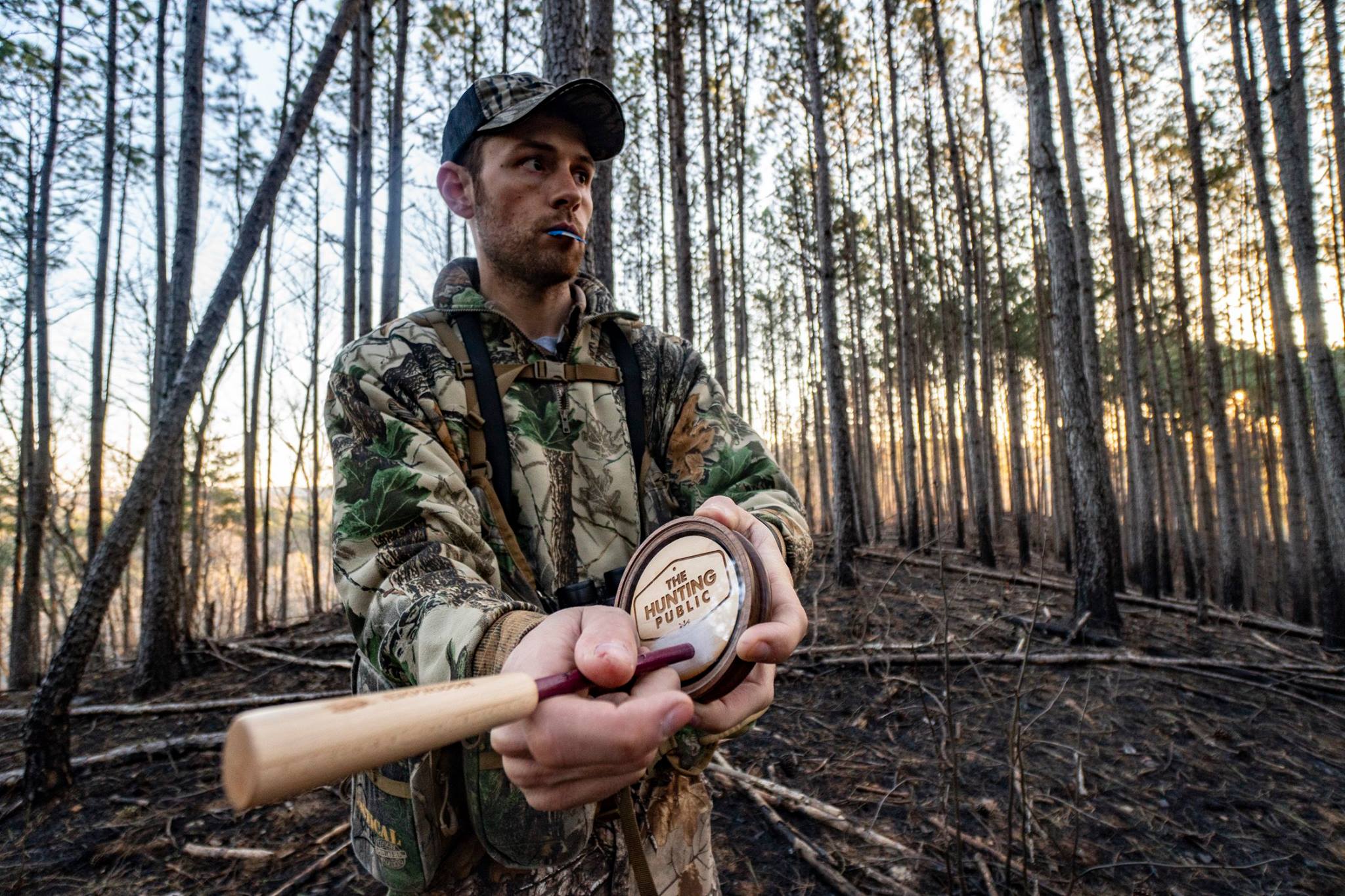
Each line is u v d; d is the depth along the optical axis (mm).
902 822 2836
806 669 4578
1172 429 11453
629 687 665
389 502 837
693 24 9719
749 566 744
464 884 904
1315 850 2730
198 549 7059
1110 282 13656
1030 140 6156
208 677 5055
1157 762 3385
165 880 2564
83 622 3252
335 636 5848
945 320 12570
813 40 7969
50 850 2777
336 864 2613
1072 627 5559
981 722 3797
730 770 3158
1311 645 6207
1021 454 11102
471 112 1097
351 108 7730
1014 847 2639
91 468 7141
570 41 3445
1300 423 6660
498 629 662
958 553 11828
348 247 7719
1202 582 6926
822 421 17375
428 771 862
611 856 989
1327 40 6879
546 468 1051
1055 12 7441
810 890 2418
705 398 1229
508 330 1105
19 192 8055
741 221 11711
